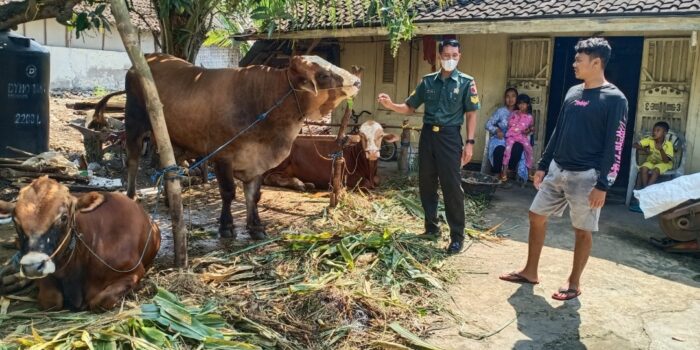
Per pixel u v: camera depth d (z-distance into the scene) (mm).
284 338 3715
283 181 8219
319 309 4133
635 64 9875
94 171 8984
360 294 4398
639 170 7691
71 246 3576
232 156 5551
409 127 8984
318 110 5520
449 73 5414
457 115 5473
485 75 9734
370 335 3920
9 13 6605
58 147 11430
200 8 8266
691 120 7965
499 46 9547
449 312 4352
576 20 7418
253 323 3801
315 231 5938
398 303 4359
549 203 4609
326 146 7988
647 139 7633
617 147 4078
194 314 3746
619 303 4582
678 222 5770
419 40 10383
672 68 8086
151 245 4352
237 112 5418
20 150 7656
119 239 3928
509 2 8555
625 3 7402
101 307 3828
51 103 16906
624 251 5895
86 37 22047
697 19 6699
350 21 9414
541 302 4570
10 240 5332
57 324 3598
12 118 7734
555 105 10109
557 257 5637
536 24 7777
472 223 6695
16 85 7699
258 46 11719
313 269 4820
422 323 4160
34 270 3219
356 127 8133
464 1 9047
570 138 4324
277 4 7336
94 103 10516
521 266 5328
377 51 10930
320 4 8453
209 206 7094
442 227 6324
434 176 5746
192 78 5695
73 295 3771
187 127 5629
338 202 6922
